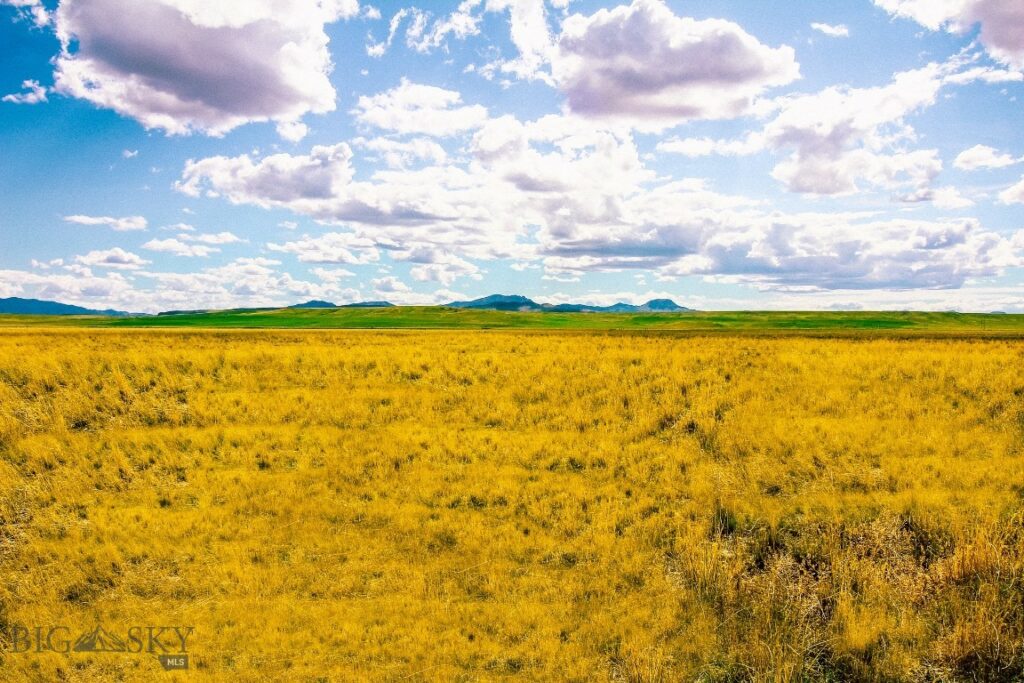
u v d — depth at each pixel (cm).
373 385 2086
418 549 1109
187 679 753
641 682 725
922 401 1780
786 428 1566
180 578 1016
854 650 767
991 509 1059
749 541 1064
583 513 1233
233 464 1488
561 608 903
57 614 912
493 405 1889
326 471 1443
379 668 774
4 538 1146
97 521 1200
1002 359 2173
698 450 1516
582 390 1989
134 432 1606
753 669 745
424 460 1498
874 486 1234
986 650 735
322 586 988
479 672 764
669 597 920
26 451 1444
